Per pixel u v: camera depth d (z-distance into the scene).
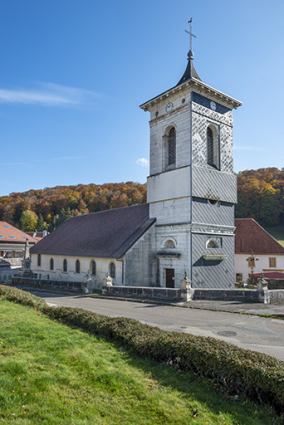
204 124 27.42
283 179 97.31
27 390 6.69
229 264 27.84
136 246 27.61
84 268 32.56
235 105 29.92
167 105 28.91
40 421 5.68
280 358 9.63
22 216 107.19
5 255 52.09
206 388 7.39
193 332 13.01
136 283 27.33
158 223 28.58
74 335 10.78
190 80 25.83
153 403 6.60
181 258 25.92
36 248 42.53
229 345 8.52
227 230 28.17
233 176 29.20
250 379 6.95
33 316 13.41
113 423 5.82
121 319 11.81
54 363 8.15
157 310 18.25
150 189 29.70
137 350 9.39
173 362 8.58
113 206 93.94
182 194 26.25
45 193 130.62
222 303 19.70
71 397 6.63
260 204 82.31
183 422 5.98
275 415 6.39
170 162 28.98
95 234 35.69
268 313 16.44
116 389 7.10
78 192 124.00
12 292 18.36
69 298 24.72
